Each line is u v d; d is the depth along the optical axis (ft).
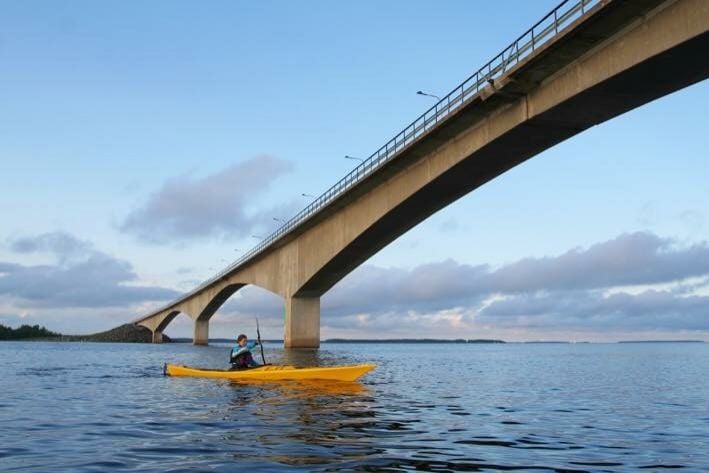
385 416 46.68
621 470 29.76
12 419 44.91
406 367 130.52
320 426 41.16
